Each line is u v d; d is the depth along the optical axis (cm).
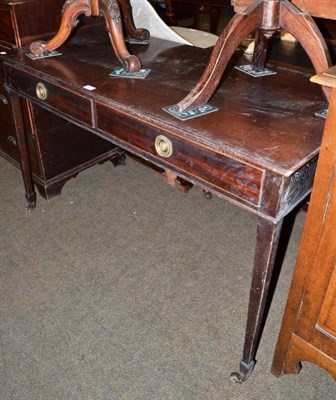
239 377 119
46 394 117
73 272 157
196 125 97
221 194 95
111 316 140
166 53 147
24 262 161
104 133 120
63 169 194
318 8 102
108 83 122
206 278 154
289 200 87
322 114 102
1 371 123
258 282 99
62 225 180
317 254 92
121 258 163
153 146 106
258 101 109
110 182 209
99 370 124
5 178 211
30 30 157
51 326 136
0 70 174
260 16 102
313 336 104
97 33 170
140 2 165
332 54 157
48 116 176
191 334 134
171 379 121
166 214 187
